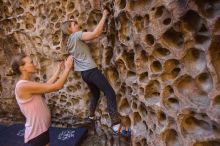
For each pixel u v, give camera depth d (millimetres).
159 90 2520
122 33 2812
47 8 3758
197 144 2217
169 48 2330
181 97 2285
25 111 2682
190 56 2254
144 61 2645
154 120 2586
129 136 3059
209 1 2043
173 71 2418
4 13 4230
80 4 3393
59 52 3832
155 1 2322
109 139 3477
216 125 2051
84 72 2877
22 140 3828
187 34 2180
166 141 2492
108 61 3258
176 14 2158
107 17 3025
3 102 4688
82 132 3766
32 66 2689
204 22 2035
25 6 3988
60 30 3721
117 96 3152
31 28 4059
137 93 2752
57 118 4145
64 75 2783
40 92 2654
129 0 2557
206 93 2182
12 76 4562
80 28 3469
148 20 2445
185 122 2314
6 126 4270
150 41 2504
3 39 4383
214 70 2035
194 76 2209
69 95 3918
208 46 2051
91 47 3375
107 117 3443
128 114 3010
